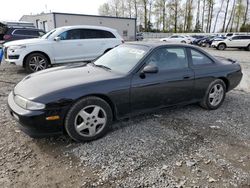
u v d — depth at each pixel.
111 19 29.06
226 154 3.00
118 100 3.32
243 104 4.96
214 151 3.06
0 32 14.02
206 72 4.27
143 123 3.83
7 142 3.19
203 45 27.28
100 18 28.33
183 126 3.77
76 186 2.40
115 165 2.73
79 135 3.10
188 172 2.63
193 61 4.22
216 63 4.53
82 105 3.04
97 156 2.89
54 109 2.86
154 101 3.70
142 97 3.53
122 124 3.77
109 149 3.04
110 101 3.29
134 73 3.46
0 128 3.59
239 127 3.79
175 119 4.04
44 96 2.84
